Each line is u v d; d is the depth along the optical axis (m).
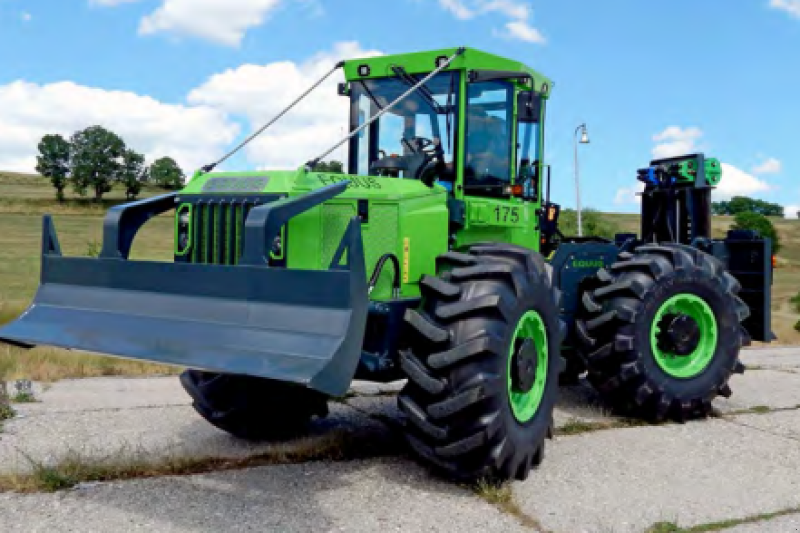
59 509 3.66
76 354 7.90
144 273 3.99
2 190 74.44
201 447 4.75
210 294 3.77
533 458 4.43
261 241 3.67
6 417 5.44
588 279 6.29
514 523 3.61
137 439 4.96
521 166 5.62
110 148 70.94
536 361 4.34
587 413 6.00
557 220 6.48
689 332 5.74
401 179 4.85
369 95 5.46
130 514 3.62
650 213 7.31
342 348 3.34
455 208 4.99
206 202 4.29
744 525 3.65
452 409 3.85
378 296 4.37
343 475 4.29
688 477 4.41
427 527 3.54
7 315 9.47
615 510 3.82
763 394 7.07
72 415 5.57
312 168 4.23
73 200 69.25
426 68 5.14
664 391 5.63
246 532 3.44
